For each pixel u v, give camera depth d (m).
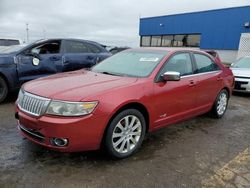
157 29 31.25
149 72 3.92
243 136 4.62
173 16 29.11
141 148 3.88
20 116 3.32
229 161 3.58
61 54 6.97
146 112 3.71
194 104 4.66
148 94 3.65
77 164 3.28
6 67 5.94
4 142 3.83
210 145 4.13
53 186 2.80
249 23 22.38
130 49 4.93
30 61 6.32
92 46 7.87
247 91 8.37
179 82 4.22
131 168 3.26
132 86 3.52
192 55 4.76
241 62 9.74
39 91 3.27
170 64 4.20
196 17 26.77
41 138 3.15
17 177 2.93
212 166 3.42
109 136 3.26
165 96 3.93
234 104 7.29
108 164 3.33
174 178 3.08
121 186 2.87
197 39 27.30
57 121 2.98
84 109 3.02
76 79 3.73
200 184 2.98
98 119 3.10
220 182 3.04
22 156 3.42
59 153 3.54
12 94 6.95
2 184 2.79
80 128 3.01
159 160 3.52
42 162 3.29
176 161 3.51
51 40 6.93
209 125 5.16
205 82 4.84
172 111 4.15
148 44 33.06
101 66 4.61
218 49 25.22
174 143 4.14
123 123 3.45
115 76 3.92
